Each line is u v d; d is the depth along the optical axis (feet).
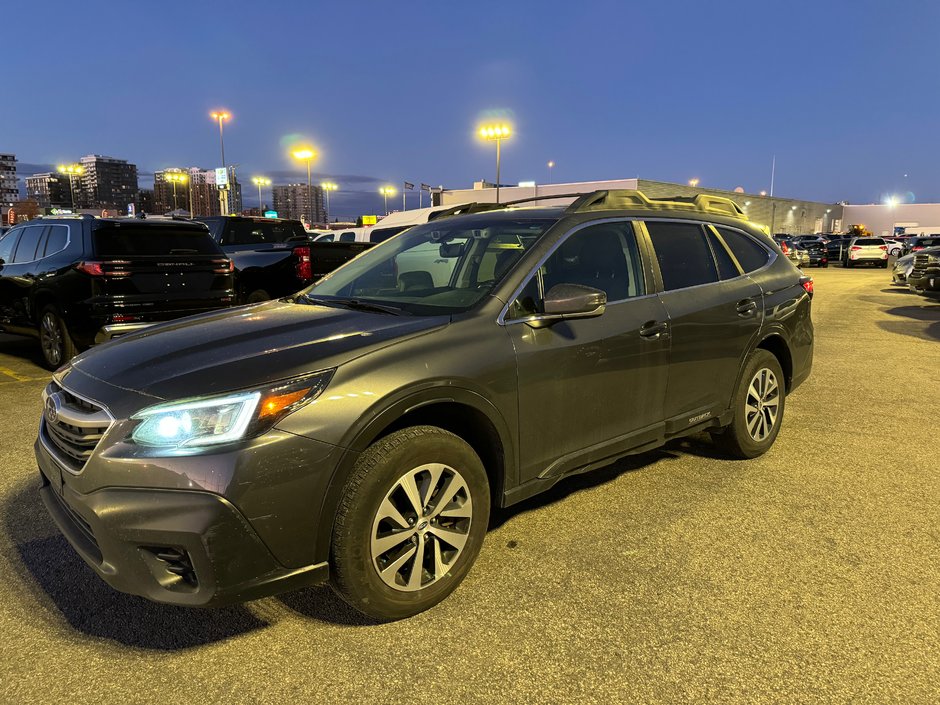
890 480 13.42
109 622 8.63
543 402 9.77
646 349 11.26
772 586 9.39
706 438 16.16
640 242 11.99
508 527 11.28
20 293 24.93
